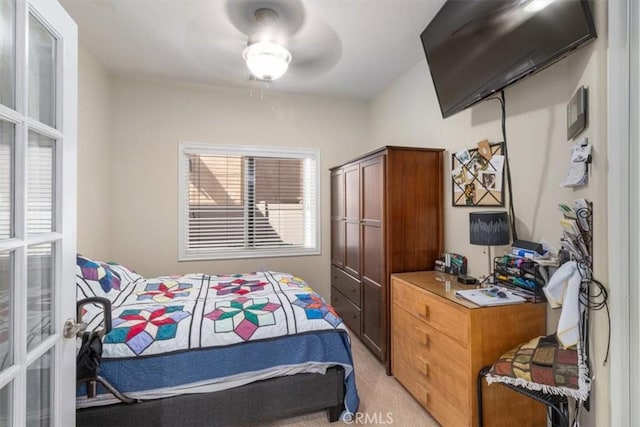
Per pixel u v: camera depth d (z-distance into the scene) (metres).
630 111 1.09
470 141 2.24
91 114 2.69
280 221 3.71
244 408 1.68
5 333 0.86
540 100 1.70
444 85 2.15
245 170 3.59
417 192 2.45
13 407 0.85
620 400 1.13
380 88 3.45
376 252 2.54
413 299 2.05
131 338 1.59
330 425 1.84
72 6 2.05
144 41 2.48
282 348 1.75
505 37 1.60
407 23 2.22
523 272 1.75
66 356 1.08
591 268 1.26
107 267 2.29
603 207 1.21
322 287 3.77
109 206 3.09
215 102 3.43
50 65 1.04
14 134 0.87
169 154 3.31
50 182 1.03
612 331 1.16
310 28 2.27
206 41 2.48
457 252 2.37
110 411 1.50
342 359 1.83
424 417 1.92
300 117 3.69
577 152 1.35
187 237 3.42
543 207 1.68
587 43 1.25
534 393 1.37
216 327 1.73
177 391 1.60
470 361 1.56
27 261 0.92
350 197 3.08
